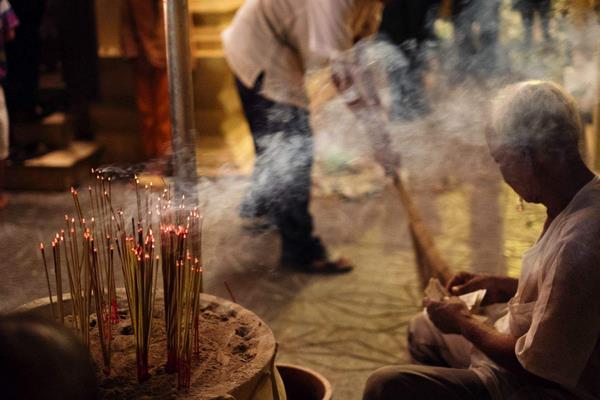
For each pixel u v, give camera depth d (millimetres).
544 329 1584
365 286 3850
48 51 6621
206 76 6238
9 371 866
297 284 3887
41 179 5605
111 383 1589
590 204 1621
